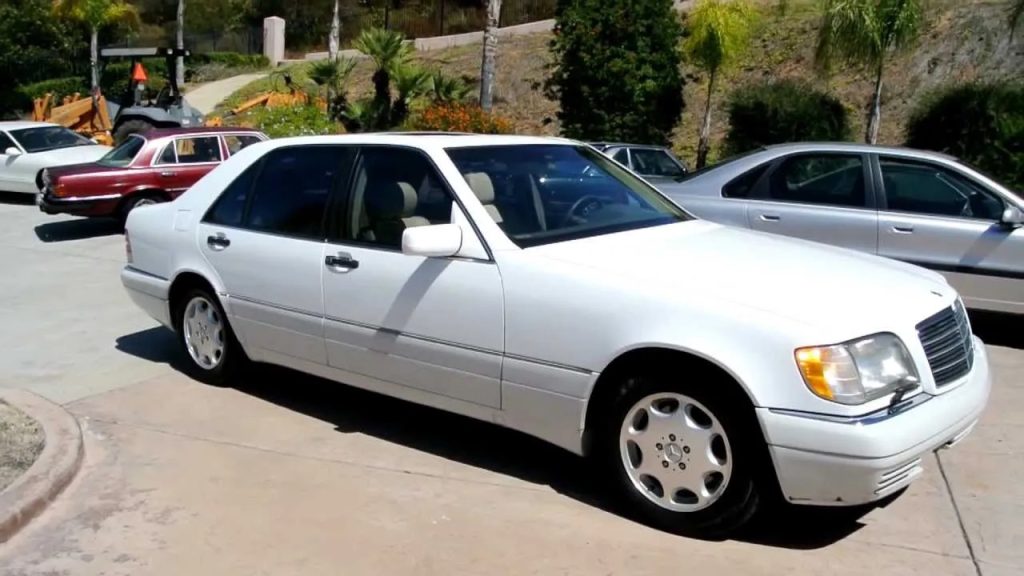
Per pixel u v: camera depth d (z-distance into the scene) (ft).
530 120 87.04
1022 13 64.64
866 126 68.95
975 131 56.59
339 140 18.16
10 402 18.76
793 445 12.32
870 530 13.78
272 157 19.30
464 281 15.28
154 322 26.91
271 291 18.42
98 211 41.91
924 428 12.52
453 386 15.67
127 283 22.12
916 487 15.31
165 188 43.21
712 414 13.02
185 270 20.30
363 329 16.76
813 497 12.50
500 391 15.03
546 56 96.73
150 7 163.53
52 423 17.53
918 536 13.60
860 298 13.42
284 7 151.64
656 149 53.62
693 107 79.41
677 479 13.51
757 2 87.81
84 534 13.85
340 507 14.70
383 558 13.08
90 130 77.66
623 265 14.37
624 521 14.12
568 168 17.84
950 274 24.18
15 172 53.98
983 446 17.08
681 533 13.58
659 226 16.81
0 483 14.90
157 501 14.93
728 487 13.03
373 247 16.75
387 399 19.92
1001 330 26.05
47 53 126.62
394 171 17.01
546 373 14.37
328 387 20.70
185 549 13.39
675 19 71.46
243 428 18.17
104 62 106.93
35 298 30.35
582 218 16.49
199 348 20.83
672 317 13.21
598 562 12.87
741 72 79.61
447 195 16.05
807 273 14.29
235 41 144.56
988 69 67.36
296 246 17.98
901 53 59.57
